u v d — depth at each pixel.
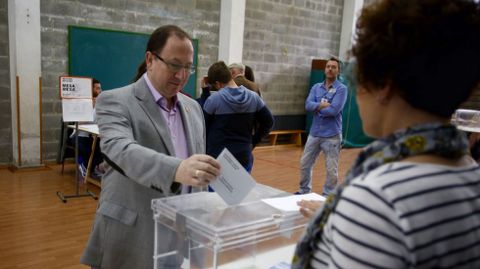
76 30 4.82
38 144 4.72
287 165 5.69
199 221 0.90
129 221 1.28
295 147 7.29
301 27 7.24
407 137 0.53
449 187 0.51
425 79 0.51
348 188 0.53
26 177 4.33
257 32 6.68
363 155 0.58
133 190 1.29
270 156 6.31
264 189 1.22
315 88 4.02
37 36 4.49
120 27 5.20
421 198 0.48
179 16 5.74
